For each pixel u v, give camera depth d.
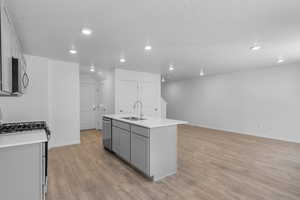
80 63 4.23
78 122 4.21
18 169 1.43
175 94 8.16
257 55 3.50
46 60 3.65
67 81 4.01
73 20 1.95
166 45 2.86
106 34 2.37
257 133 5.04
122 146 2.97
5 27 1.41
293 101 4.30
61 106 3.93
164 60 3.96
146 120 2.88
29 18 1.88
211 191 2.04
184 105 7.65
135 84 5.46
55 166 2.81
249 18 1.91
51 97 3.79
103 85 5.86
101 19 1.93
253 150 3.64
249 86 5.21
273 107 4.67
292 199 1.86
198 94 6.95
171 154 2.52
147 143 2.32
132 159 2.67
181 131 5.86
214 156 3.27
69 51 3.17
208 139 4.67
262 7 1.68
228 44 2.81
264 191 2.02
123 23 2.04
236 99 5.57
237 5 1.64
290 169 2.65
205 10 1.74
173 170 2.53
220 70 5.33
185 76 6.74
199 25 2.10
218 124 6.16
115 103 4.98
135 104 4.96
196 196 1.93
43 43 2.72
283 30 2.25
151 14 1.82
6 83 1.43
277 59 3.84
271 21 1.99
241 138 4.77
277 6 1.66
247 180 2.30
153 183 2.24
